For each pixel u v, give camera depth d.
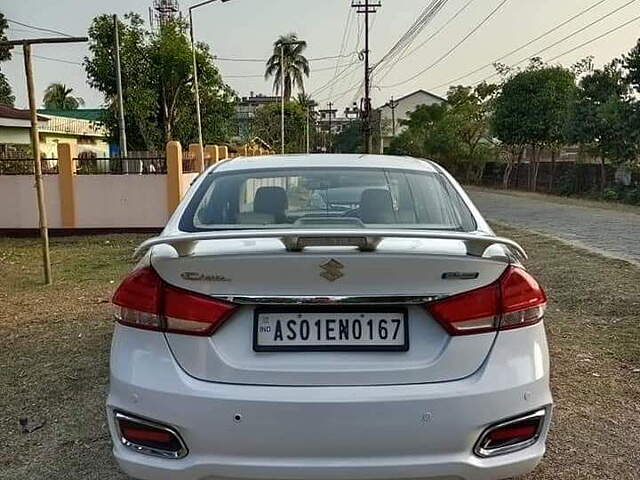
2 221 12.77
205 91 25.73
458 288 2.15
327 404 2.04
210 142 26.88
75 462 3.05
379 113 62.78
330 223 2.81
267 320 2.13
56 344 4.89
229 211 2.86
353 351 2.13
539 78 29.42
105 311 5.96
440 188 3.08
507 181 34.44
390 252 2.08
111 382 2.25
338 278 2.09
